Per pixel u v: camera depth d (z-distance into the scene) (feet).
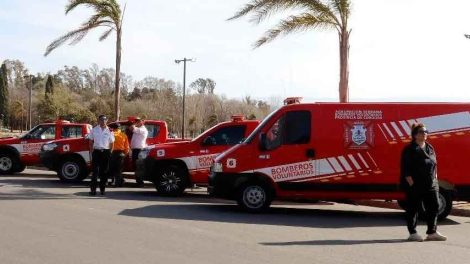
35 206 37.22
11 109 275.39
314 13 55.36
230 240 27.53
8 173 63.57
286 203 45.98
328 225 33.81
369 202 45.11
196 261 22.82
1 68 276.00
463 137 37.27
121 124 57.26
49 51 75.97
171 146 48.06
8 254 23.25
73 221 31.60
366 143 37.63
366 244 27.68
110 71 325.21
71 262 22.12
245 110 190.80
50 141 58.85
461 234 31.68
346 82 54.60
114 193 48.01
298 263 23.00
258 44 58.13
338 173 37.73
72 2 72.49
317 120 38.11
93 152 45.68
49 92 249.34
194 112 189.06
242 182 38.29
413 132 29.14
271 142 38.42
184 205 41.19
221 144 47.73
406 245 27.66
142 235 28.09
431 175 28.86
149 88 288.92
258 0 55.57
